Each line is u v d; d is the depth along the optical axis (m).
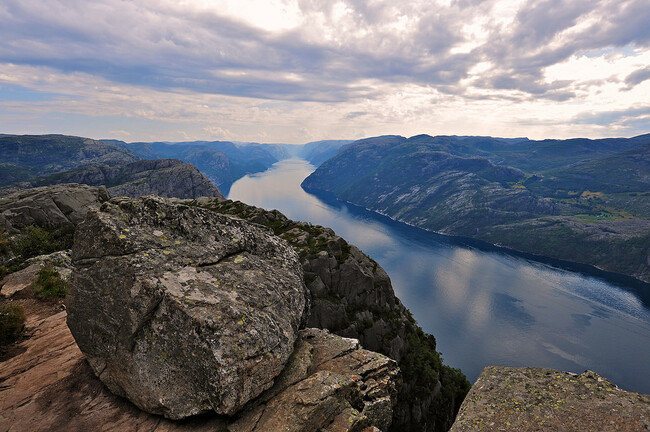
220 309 11.20
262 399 10.94
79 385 12.23
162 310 10.95
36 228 43.19
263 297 13.00
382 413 11.91
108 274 11.66
